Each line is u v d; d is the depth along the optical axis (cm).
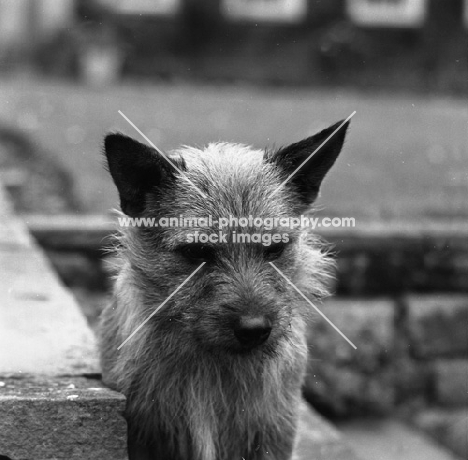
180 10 464
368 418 134
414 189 178
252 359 75
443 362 136
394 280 134
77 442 68
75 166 189
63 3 493
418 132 267
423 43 457
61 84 409
